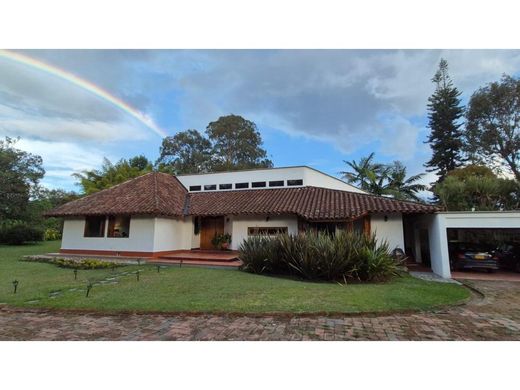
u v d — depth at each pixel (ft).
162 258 49.49
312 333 16.78
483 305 23.90
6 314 20.59
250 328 17.52
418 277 38.63
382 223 46.80
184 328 17.52
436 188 81.46
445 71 117.60
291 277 34.01
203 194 67.92
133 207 52.16
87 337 16.20
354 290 27.04
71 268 41.16
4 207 79.71
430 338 16.22
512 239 56.70
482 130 93.56
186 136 139.03
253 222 55.11
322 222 50.47
